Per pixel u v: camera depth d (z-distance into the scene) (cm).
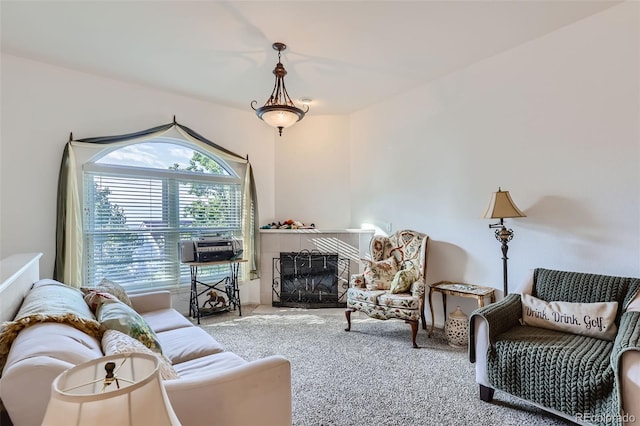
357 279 371
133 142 374
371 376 255
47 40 285
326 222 495
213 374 130
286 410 141
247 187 467
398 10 247
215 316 414
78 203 338
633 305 207
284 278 476
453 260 362
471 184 345
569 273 246
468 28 274
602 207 260
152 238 398
